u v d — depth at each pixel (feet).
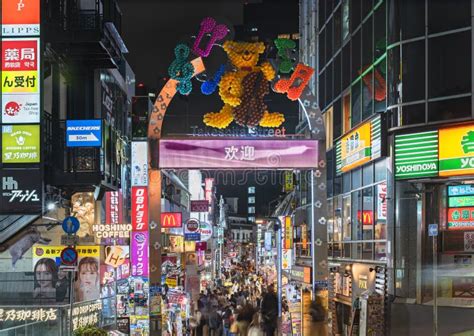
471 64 67.56
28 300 55.47
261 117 70.69
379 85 79.15
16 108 54.24
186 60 69.87
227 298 127.95
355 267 88.43
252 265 350.43
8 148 54.08
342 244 97.30
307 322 71.00
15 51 54.49
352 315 82.43
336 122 102.53
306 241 121.80
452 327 67.92
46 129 58.75
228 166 70.18
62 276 56.34
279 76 71.31
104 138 59.67
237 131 83.66
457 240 68.95
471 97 67.26
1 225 54.13
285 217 134.82
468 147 66.95
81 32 58.49
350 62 93.71
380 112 75.82
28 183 53.88
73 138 58.54
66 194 64.64
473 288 67.77
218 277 244.42
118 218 86.33
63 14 59.57
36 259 62.28
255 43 70.54
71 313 44.62
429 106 70.59
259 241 278.46
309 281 100.48
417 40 72.23
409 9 73.26
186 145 70.23
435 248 69.77
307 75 71.26
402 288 71.97
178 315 99.60
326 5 111.86
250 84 70.44
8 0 54.75
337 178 101.35
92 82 67.05
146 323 82.53
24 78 54.39
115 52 65.82
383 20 78.02
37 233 63.16
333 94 105.09
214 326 82.43
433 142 69.97
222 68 70.64
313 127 71.46
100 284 67.72
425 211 70.64
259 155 70.44
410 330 70.33
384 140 75.15
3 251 56.95
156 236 69.97
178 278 121.08
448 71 69.41
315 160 70.74
